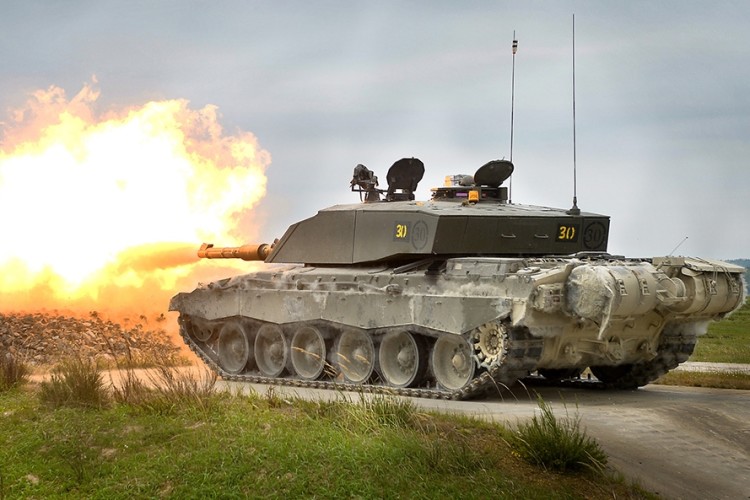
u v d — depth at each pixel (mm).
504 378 18688
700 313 20188
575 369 22828
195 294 24844
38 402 17922
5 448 14906
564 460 13508
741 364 29172
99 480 13414
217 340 24859
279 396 17516
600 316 17922
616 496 12805
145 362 26422
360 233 21922
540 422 15016
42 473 13766
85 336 29578
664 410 17391
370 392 19438
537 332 18234
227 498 12531
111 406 17328
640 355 20688
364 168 24062
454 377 19828
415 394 19828
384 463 13289
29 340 28250
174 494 12695
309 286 22266
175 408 16641
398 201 22844
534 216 21172
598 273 17969
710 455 14820
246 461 13531
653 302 18781
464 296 19062
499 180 22812
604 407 17781
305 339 22688
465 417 15508
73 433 15180
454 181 23234
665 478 13688
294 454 13586
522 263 18734
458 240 20359
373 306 20766
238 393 17688
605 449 14609
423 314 19766
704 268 19547
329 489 12609
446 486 12609
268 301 23078
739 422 16734
